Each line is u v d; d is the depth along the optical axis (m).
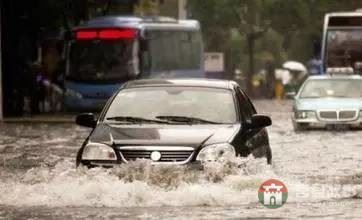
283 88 113.81
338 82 59.28
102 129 27.19
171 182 25.34
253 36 113.06
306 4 112.94
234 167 25.75
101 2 81.81
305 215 23.02
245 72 123.62
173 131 26.53
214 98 28.58
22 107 72.44
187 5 108.06
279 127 59.75
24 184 27.83
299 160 38.16
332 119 56.22
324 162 37.38
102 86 70.94
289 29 114.81
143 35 70.75
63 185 26.20
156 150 25.67
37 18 74.25
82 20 77.75
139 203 24.62
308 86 59.28
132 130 26.73
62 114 74.31
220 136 26.28
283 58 128.00
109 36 71.00
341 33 75.88
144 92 28.98
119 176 25.55
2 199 25.55
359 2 115.19
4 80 71.81
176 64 74.38
